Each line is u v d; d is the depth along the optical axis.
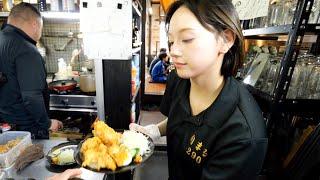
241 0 0.85
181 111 0.54
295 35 0.64
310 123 0.83
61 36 1.50
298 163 0.71
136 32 1.60
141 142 0.58
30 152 0.70
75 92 1.30
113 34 1.10
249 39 1.22
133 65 1.48
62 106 1.27
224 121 0.45
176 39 0.41
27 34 1.03
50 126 1.12
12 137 0.78
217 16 0.39
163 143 1.60
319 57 0.83
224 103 0.46
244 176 0.43
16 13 1.00
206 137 0.47
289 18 0.78
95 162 0.51
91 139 0.57
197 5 0.38
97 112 1.26
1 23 1.31
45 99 1.15
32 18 1.02
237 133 0.42
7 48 0.98
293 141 0.81
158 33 3.64
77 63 1.54
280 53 0.93
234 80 0.50
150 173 1.46
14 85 1.03
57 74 1.46
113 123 1.28
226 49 0.44
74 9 1.18
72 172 0.58
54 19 1.37
